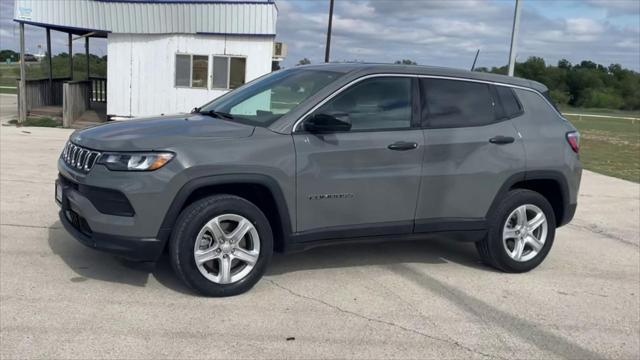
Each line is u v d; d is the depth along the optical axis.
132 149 4.31
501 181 5.51
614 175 13.46
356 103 5.01
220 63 18.17
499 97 5.66
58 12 17.64
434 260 6.02
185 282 4.55
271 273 5.32
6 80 45.22
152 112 18.62
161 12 17.95
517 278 5.63
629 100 85.75
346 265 5.67
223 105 5.47
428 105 5.29
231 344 3.91
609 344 4.28
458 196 5.36
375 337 4.15
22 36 17.86
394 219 5.17
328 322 4.34
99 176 4.32
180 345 3.85
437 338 4.20
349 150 4.88
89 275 4.94
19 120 18.14
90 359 3.60
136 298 4.54
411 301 4.86
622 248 6.95
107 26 18.11
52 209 7.04
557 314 4.78
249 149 4.55
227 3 17.72
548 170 5.71
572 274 5.85
